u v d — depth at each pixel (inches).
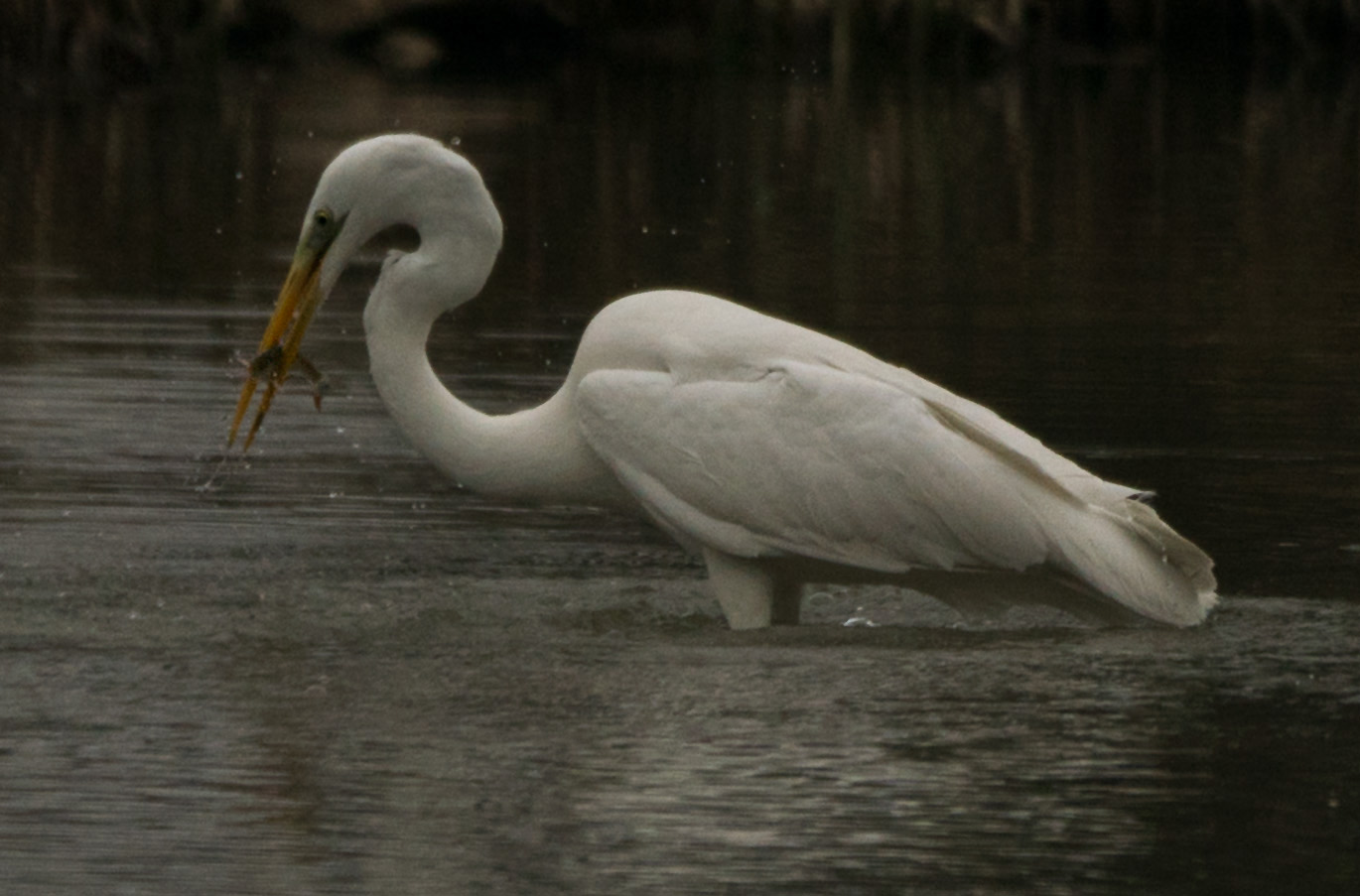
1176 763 344.2
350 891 291.3
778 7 1898.4
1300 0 1943.9
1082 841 310.3
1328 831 314.5
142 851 305.3
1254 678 394.9
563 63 1902.1
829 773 339.0
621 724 364.2
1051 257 968.9
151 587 460.1
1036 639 429.1
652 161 1286.9
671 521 438.6
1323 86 1765.5
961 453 426.3
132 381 677.3
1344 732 360.5
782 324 447.5
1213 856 304.5
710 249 977.5
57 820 317.7
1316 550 491.8
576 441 451.2
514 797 327.9
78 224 1023.0
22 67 1526.8
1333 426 619.5
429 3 1935.3
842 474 427.8
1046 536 423.5
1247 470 565.9
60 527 509.4
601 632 433.4
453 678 394.9
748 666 405.4
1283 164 1321.4
